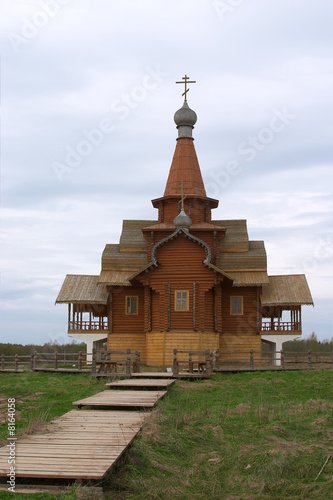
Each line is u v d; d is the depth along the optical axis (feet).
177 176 151.74
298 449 47.83
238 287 138.41
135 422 51.93
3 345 166.81
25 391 76.02
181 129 155.63
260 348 136.05
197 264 125.80
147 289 130.52
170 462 44.83
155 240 140.97
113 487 38.45
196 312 124.57
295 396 72.28
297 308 143.13
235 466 44.60
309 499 39.40
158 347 125.49
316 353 101.19
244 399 69.36
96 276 152.35
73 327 143.13
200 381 84.43
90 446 42.55
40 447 42.19
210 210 151.12
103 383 82.12
